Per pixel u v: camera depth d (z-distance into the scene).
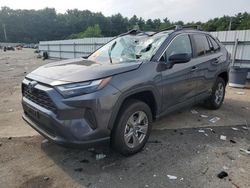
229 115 5.27
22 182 2.83
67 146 2.82
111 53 4.20
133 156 3.39
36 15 103.31
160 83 3.57
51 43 28.11
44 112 2.90
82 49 22.06
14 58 28.41
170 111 3.98
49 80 2.99
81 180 2.86
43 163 3.23
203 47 4.75
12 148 3.64
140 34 4.44
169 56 3.78
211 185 2.77
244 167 3.15
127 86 3.05
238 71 8.39
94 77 2.87
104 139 2.95
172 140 3.92
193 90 4.43
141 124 3.46
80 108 2.75
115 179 2.87
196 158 3.36
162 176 2.93
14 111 5.60
